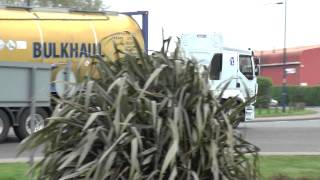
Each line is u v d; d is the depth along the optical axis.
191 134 4.94
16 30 17.44
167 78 5.21
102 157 4.70
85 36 18.66
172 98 5.01
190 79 5.17
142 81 5.27
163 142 4.89
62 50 18.20
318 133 21.02
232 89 21.52
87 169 4.85
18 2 44.78
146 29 20.81
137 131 4.84
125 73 5.26
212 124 5.02
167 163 4.62
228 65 22.58
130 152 4.90
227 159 5.04
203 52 22.56
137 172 4.70
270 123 29.25
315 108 54.16
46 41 17.91
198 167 4.98
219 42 22.66
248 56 23.28
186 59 5.36
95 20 19.05
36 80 8.74
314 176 9.27
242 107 5.35
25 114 16.23
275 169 9.97
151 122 4.94
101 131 4.92
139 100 4.95
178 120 4.87
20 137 16.33
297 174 9.48
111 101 5.11
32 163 6.05
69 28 18.42
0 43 17.14
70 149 5.15
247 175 5.28
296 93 58.44
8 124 16.17
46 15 18.17
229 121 5.18
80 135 5.17
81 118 5.18
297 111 42.66
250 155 6.20
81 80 5.52
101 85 5.32
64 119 5.12
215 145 4.92
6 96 15.30
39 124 16.25
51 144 5.27
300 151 14.33
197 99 5.05
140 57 5.33
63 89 6.15
